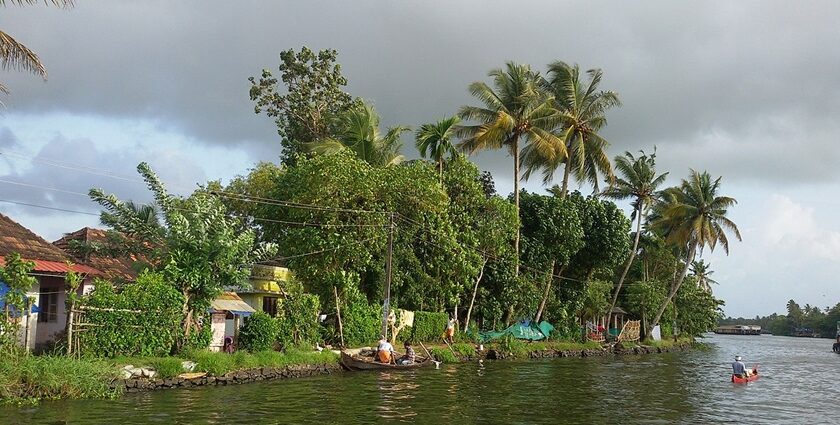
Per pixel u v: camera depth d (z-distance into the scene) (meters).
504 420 19.12
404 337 39.69
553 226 52.09
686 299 76.44
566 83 53.00
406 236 40.16
